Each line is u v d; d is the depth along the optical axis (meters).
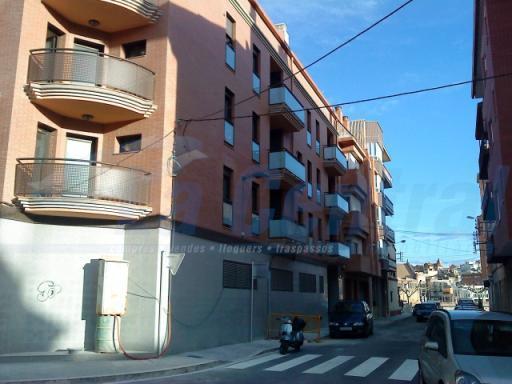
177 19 16.27
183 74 16.34
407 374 11.35
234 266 19.19
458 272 114.19
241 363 13.69
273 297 23.03
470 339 6.73
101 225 14.41
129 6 14.98
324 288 31.45
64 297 13.62
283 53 26.70
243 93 21.16
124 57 16.17
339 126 38.81
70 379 10.09
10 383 9.45
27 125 13.79
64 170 13.72
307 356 15.09
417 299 93.94
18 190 13.20
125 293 13.93
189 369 12.20
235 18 20.88
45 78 14.00
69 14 15.19
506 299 29.77
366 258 38.56
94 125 15.59
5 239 12.83
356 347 17.86
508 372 5.79
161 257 14.27
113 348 13.70
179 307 14.99
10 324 12.68
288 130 26.17
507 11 15.92
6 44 13.82
